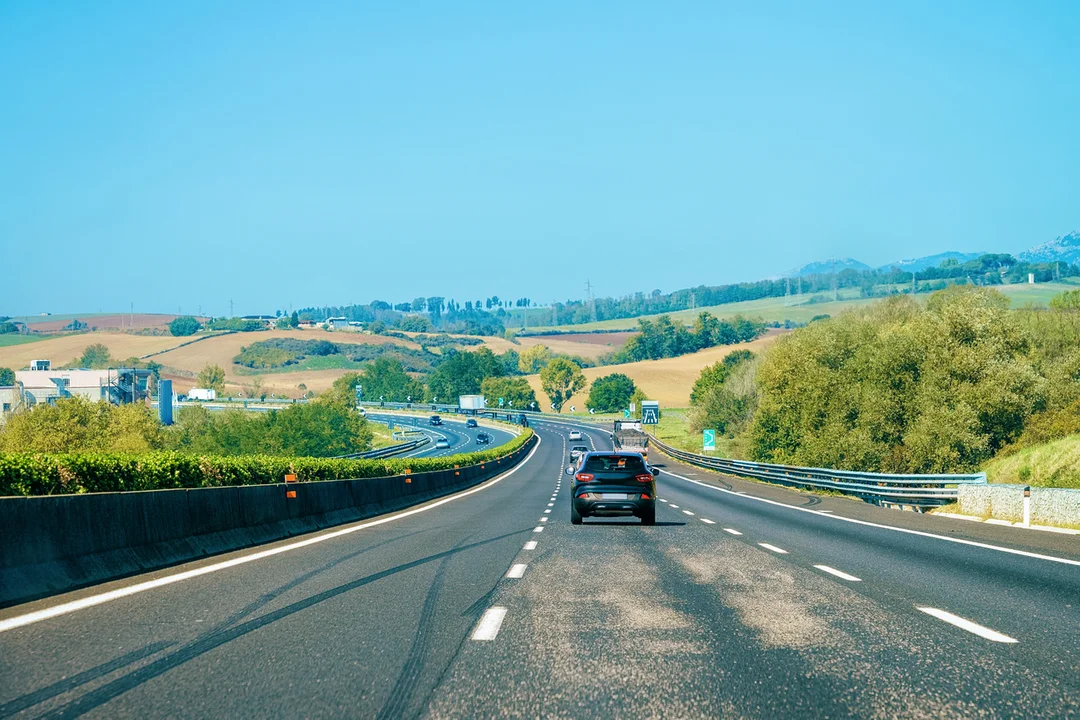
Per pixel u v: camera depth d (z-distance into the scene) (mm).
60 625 8648
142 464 16562
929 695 6312
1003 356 56750
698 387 161750
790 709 5980
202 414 127875
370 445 131375
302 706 6016
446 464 47531
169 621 8914
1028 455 38969
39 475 13820
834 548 16484
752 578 12336
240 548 16281
